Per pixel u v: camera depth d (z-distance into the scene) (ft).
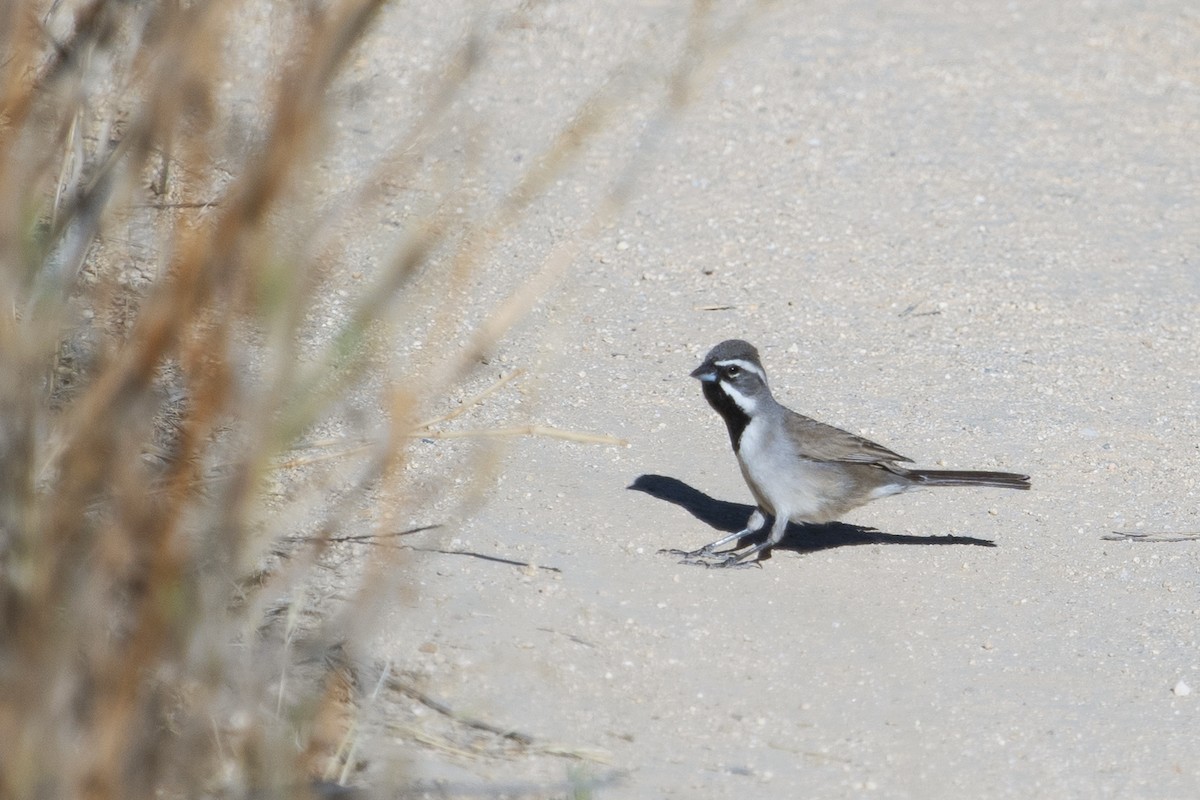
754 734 32.91
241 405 22.58
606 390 49.67
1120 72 82.43
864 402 50.06
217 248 20.80
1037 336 55.42
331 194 49.70
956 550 42.11
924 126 73.97
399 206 52.95
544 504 42.16
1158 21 90.12
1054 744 33.04
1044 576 40.73
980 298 58.03
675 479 44.70
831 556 41.68
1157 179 69.87
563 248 59.21
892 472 41.73
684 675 34.88
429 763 30.30
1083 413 50.01
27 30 23.17
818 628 37.55
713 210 63.98
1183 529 43.14
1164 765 32.30
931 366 52.95
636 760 31.45
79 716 23.24
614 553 40.14
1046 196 67.26
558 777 30.37
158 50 22.18
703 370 40.60
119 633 23.95
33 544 22.29
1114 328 56.18
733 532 42.11
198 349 21.72
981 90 78.89
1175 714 34.37
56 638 22.26
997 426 48.93
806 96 76.13
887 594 39.55
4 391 22.50
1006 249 62.13
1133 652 37.04
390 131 60.70
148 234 30.45
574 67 76.23
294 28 20.53
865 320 56.13
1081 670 36.19
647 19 82.07
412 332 50.31
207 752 26.02
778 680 35.04
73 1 26.58
